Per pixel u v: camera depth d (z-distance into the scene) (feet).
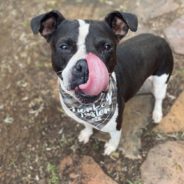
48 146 2.27
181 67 2.49
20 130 2.35
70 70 1.57
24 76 2.59
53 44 1.74
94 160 2.18
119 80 1.95
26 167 2.21
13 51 2.72
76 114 1.91
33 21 1.75
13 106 2.45
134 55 2.07
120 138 2.24
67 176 2.14
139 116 2.31
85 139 2.25
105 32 1.71
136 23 1.73
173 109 2.30
